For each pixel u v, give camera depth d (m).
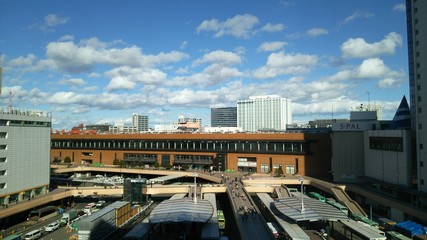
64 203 105.88
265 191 113.88
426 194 75.44
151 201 109.75
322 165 137.50
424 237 66.88
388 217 85.62
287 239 69.56
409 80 98.94
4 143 87.56
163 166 162.88
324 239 70.56
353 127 115.12
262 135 146.88
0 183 85.94
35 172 97.88
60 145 197.12
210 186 113.19
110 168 161.50
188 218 71.50
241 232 65.44
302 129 198.25
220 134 155.25
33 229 81.00
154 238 73.50
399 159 90.12
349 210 87.94
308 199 85.75
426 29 79.88
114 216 78.81
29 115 96.50
